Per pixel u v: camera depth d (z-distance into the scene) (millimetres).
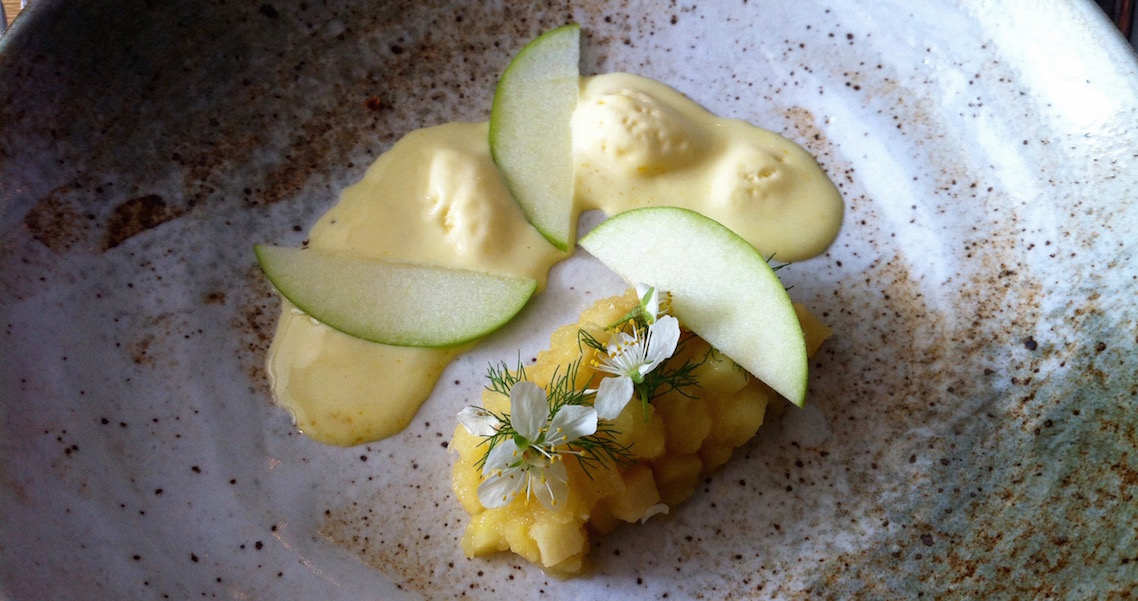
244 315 216
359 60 227
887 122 222
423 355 213
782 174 220
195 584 196
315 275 216
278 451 207
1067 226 203
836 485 201
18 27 194
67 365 204
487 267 216
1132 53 192
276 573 199
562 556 181
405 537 202
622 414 181
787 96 228
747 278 198
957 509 195
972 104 215
